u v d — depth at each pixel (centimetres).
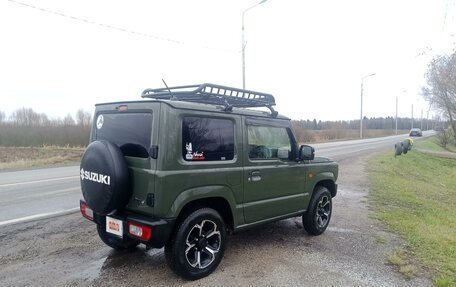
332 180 599
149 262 423
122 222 365
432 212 772
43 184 994
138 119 375
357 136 6341
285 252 469
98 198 367
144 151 360
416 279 395
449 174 2047
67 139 2986
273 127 484
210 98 450
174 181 351
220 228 399
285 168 488
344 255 464
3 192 864
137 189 362
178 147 356
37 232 536
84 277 381
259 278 386
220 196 398
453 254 476
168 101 354
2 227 559
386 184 1111
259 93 471
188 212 377
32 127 3109
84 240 502
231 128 417
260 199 454
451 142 4672
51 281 371
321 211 566
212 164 389
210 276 388
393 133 8644
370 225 618
